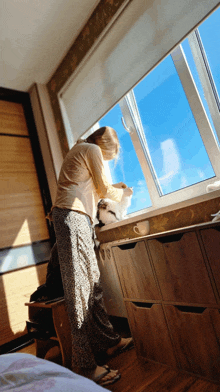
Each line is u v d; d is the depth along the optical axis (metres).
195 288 1.10
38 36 2.18
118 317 2.07
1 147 2.53
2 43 2.16
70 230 1.36
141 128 1.90
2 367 0.60
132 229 1.90
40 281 2.40
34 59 2.41
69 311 1.31
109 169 2.23
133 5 1.75
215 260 1.02
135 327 1.41
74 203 1.40
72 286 1.31
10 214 2.41
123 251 1.44
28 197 2.55
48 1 1.91
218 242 1.00
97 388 0.48
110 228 1.96
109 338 1.43
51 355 1.80
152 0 1.61
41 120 2.70
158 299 1.26
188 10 1.40
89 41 2.16
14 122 2.69
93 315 1.42
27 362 0.61
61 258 1.36
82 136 2.42
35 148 2.73
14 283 2.26
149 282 1.30
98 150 1.44
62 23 2.13
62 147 2.62
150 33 1.65
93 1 2.01
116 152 1.63
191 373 1.14
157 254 1.24
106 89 2.02
